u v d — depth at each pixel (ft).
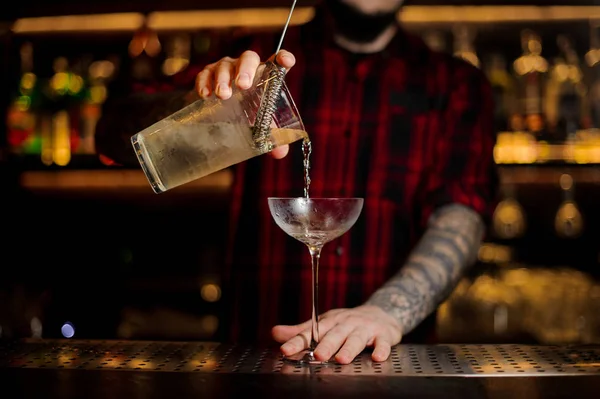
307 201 4.17
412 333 6.89
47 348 4.61
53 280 10.93
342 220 4.21
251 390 3.65
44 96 10.76
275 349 4.55
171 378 3.87
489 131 7.14
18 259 11.02
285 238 6.91
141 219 11.14
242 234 7.02
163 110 5.74
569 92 10.28
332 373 3.95
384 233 6.95
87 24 10.77
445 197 6.62
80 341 4.81
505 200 10.73
